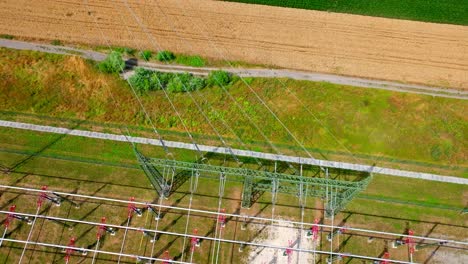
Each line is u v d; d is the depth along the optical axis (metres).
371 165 44.47
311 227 41.34
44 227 40.75
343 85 49.12
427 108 47.72
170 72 49.59
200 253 40.09
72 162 43.88
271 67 50.31
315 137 45.81
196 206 42.22
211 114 46.84
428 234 41.19
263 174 40.53
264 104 47.56
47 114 46.25
